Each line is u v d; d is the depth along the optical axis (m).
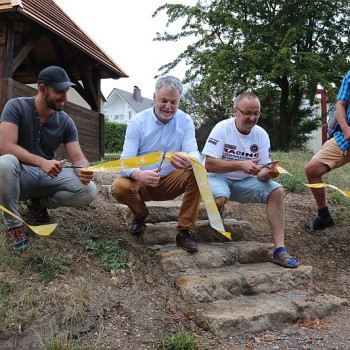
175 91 3.44
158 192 3.65
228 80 13.45
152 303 2.96
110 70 8.84
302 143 15.81
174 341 2.54
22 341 2.47
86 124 8.09
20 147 3.10
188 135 3.66
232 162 3.64
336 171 6.47
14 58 6.23
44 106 3.24
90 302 2.78
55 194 3.39
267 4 14.34
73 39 7.41
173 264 3.39
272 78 12.87
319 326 2.91
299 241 4.21
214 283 3.12
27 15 5.98
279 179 5.58
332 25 14.12
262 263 3.69
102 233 3.71
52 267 2.97
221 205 3.70
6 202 3.01
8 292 2.71
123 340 2.57
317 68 13.20
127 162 3.09
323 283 3.58
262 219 4.59
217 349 2.57
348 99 4.04
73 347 2.42
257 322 2.82
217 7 14.66
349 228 4.46
